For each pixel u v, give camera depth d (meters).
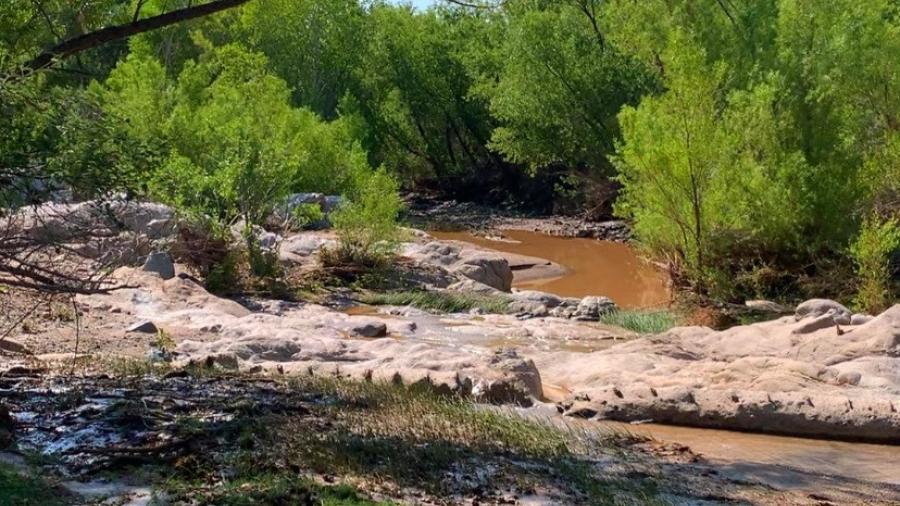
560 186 37.84
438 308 18.62
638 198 20.69
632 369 12.64
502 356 12.20
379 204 20.86
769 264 19.98
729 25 25.58
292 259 20.91
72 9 10.57
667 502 7.03
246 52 38.62
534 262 26.22
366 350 12.91
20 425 7.41
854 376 11.80
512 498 6.68
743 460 9.30
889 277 18.67
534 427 9.23
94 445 6.98
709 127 19.33
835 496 8.02
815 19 22.69
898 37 22.89
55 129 7.21
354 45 47.16
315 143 30.20
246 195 19.52
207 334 13.85
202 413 8.09
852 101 22.48
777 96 21.31
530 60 36.22
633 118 20.67
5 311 12.39
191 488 6.08
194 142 26.09
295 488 6.20
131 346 12.38
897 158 20.34
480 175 45.91
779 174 19.91
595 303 18.67
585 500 6.80
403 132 47.97
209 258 18.50
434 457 7.52
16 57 8.00
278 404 8.74
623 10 28.70
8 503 5.58
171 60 41.44
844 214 19.70
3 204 7.48
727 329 15.92
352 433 7.98
